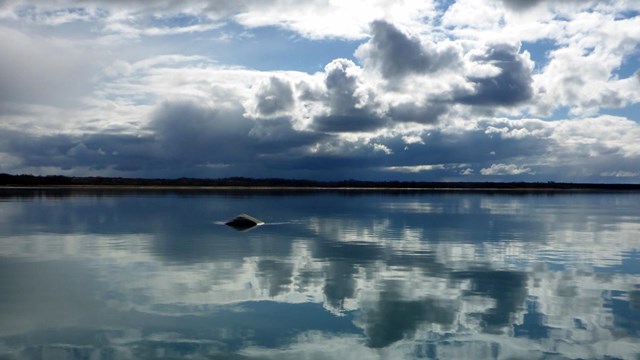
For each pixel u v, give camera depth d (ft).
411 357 38.50
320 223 132.77
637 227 127.24
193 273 65.92
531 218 155.63
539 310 50.06
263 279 62.69
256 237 101.65
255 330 44.24
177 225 123.65
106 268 69.00
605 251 85.46
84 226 120.26
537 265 72.43
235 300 53.26
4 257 77.30
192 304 51.75
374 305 51.65
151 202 229.45
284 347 40.47
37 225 122.31
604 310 50.16
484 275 65.51
